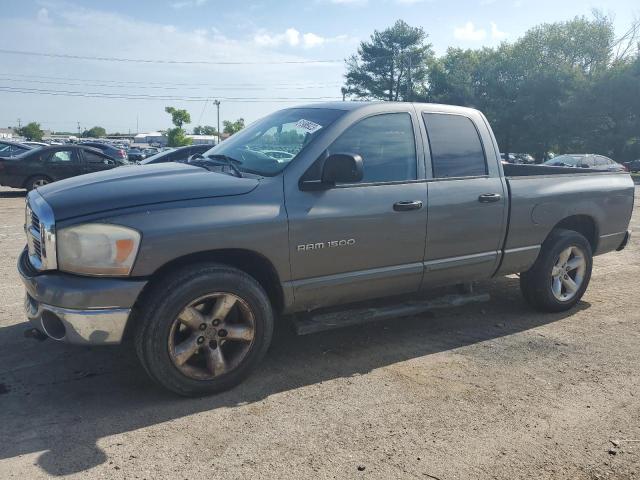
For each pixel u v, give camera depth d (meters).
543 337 4.91
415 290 4.64
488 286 6.51
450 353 4.52
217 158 4.43
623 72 43.62
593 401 3.74
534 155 51.47
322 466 2.96
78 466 2.91
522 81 51.22
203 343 3.61
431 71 63.22
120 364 4.16
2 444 3.09
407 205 4.28
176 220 3.42
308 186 3.89
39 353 4.33
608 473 2.97
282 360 4.33
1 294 5.82
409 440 3.22
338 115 4.25
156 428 3.30
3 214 11.87
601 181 5.71
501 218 4.87
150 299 3.41
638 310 5.73
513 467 3.00
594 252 5.85
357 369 4.18
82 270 3.31
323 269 4.02
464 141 4.78
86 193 3.50
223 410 3.53
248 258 3.86
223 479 2.83
